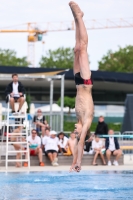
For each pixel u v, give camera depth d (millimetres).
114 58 136250
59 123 44281
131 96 54281
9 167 34344
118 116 78125
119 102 91125
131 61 134250
